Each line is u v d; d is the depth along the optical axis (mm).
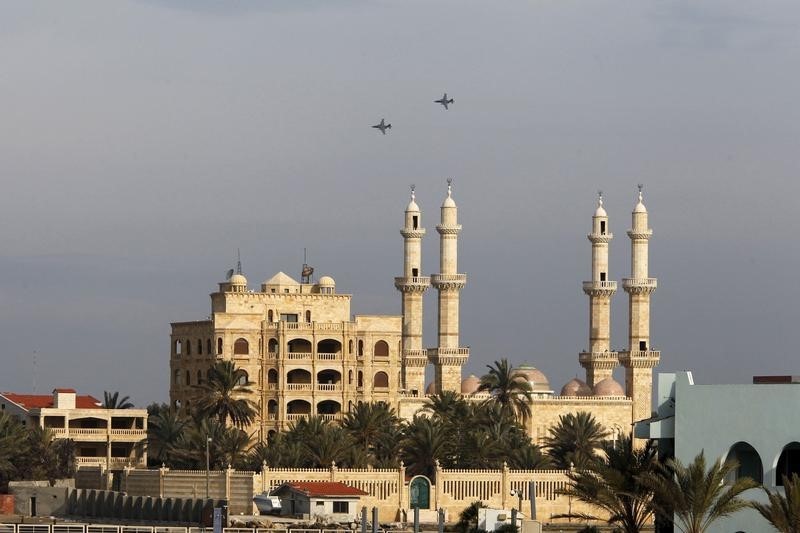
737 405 148375
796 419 145500
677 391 151125
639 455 157875
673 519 149625
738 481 145000
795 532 139375
